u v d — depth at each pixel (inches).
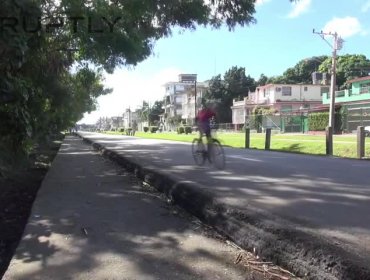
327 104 2795.3
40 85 521.0
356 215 261.1
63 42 513.0
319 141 1112.8
